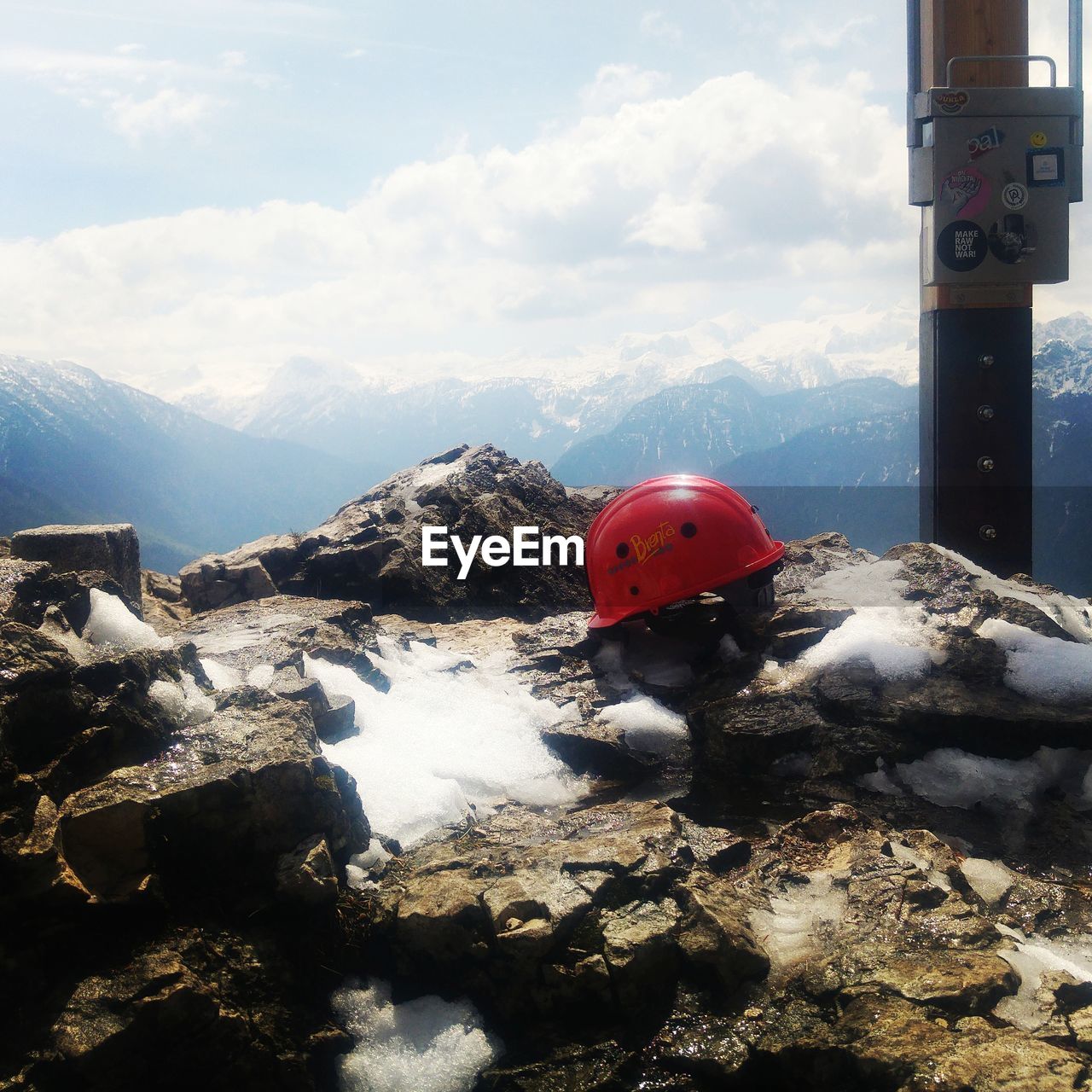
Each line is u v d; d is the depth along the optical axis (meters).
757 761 1.49
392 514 2.29
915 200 2.09
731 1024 1.04
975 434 2.10
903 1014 0.97
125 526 1.63
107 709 1.16
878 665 1.55
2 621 1.17
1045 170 2.04
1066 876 1.27
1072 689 1.47
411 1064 1.06
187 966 1.02
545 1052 1.06
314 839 1.18
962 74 2.06
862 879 1.21
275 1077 1.02
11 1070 0.91
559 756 1.54
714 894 1.16
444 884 1.18
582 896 1.14
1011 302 2.07
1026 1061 0.88
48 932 0.98
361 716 1.53
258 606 1.88
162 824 1.08
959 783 1.41
